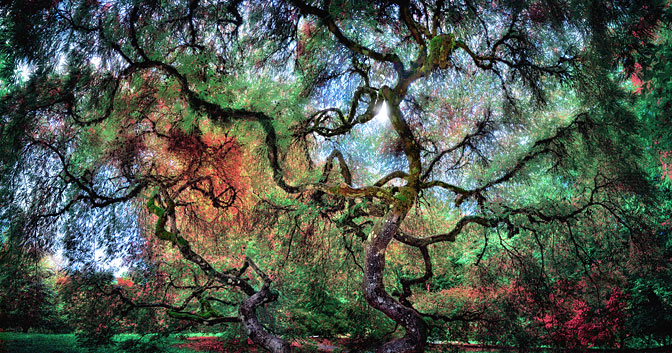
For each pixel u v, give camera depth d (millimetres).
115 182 8953
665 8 8141
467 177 10750
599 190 9250
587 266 10367
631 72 8156
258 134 9453
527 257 9344
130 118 8781
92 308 8836
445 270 11453
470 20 9250
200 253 9820
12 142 7023
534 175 9750
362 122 9008
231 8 8438
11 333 10766
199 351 9062
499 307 8984
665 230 10336
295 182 9711
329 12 7867
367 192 7648
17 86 7133
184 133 8844
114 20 7473
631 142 8930
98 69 7633
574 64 9016
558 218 8656
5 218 7523
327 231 9375
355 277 9625
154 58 8008
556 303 9594
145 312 9047
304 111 10297
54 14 7188
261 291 7781
